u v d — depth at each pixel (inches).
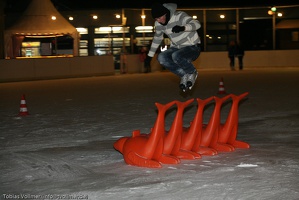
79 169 298.2
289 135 401.7
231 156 322.7
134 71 1328.7
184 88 338.0
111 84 968.3
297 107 574.6
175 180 264.5
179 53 331.0
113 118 518.6
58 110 597.0
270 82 915.4
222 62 1435.8
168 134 311.6
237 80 983.6
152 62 1362.0
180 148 320.2
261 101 634.2
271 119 488.1
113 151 350.9
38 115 556.7
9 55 1234.0
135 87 885.2
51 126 477.1
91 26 1422.2
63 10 1467.8
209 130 332.5
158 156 304.5
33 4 1251.2
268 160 308.2
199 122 322.0
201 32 1485.0
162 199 231.3
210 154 325.7
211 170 284.8
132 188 250.8
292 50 1407.5
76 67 1202.6
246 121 478.6
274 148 348.2
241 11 1470.2
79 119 518.6
